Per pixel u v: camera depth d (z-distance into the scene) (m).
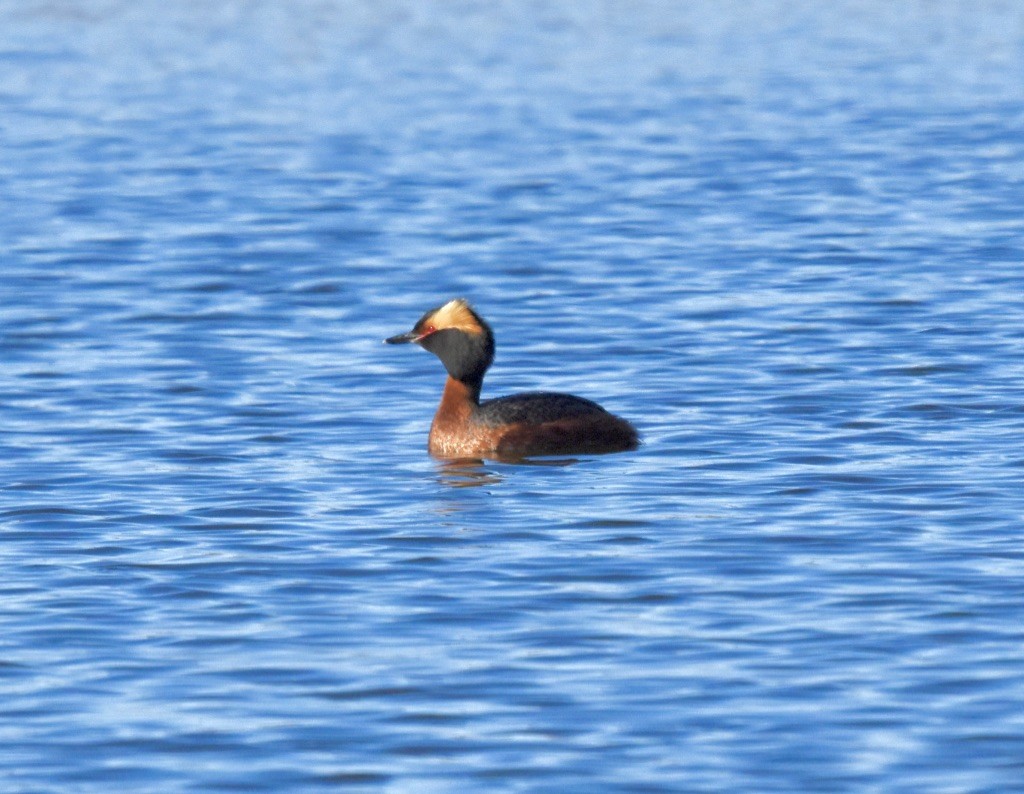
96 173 40.12
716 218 34.47
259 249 32.03
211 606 14.65
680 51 62.09
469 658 13.51
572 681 13.07
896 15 71.62
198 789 11.59
